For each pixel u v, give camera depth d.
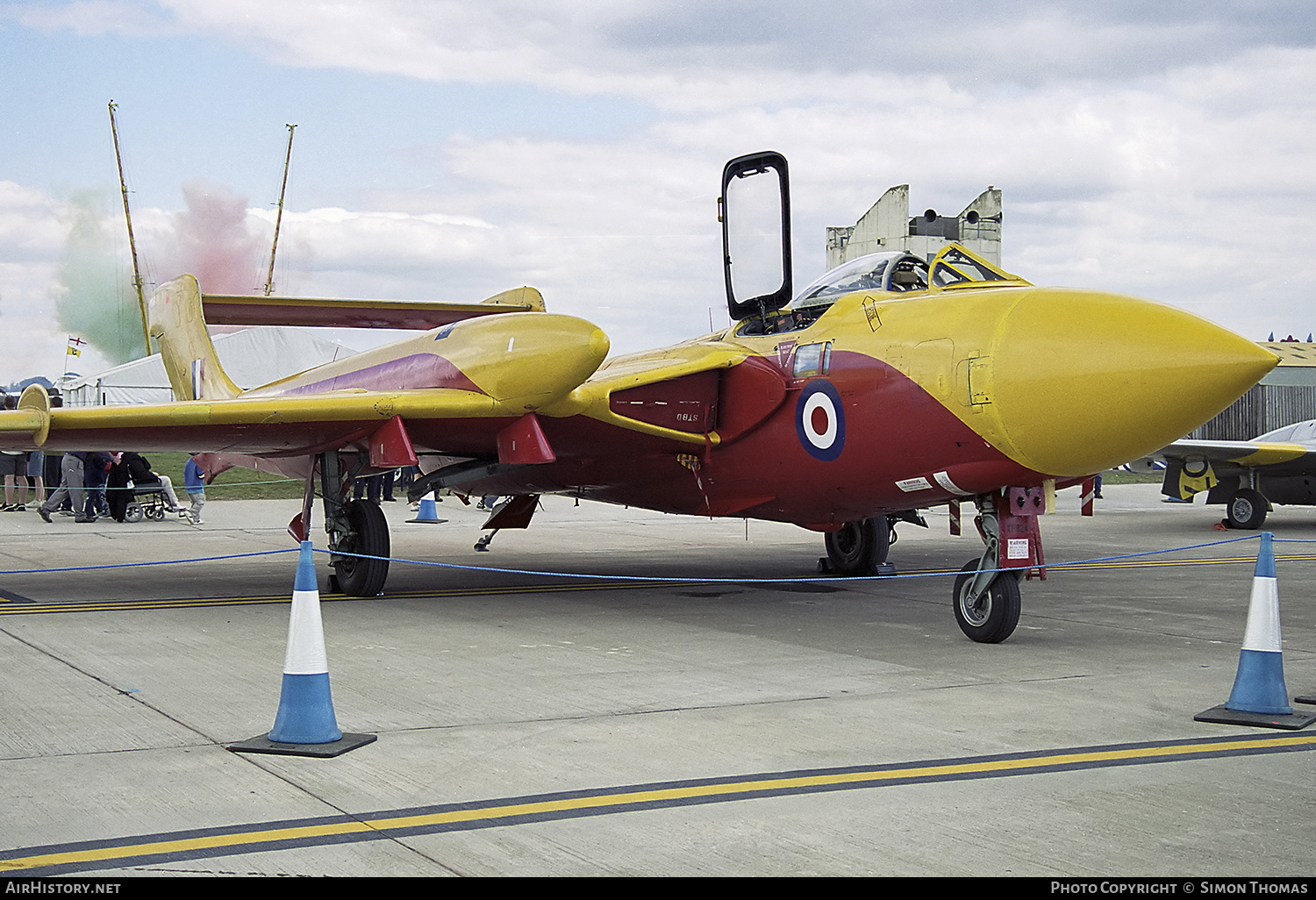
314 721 5.04
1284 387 37.25
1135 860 3.71
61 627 8.59
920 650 7.93
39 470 20.14
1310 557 15.49
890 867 3.63
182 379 15.66
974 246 31.67
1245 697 5.83
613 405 9.69
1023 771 4.75
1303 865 3.67
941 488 8.48
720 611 9.87
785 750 5.07
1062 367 7.43
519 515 13.03
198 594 10.80
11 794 4.33
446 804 4.25
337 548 10.76
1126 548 16.67
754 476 10.18
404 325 14.21
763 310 10.75
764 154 10.48
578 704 6.05
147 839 3.84
